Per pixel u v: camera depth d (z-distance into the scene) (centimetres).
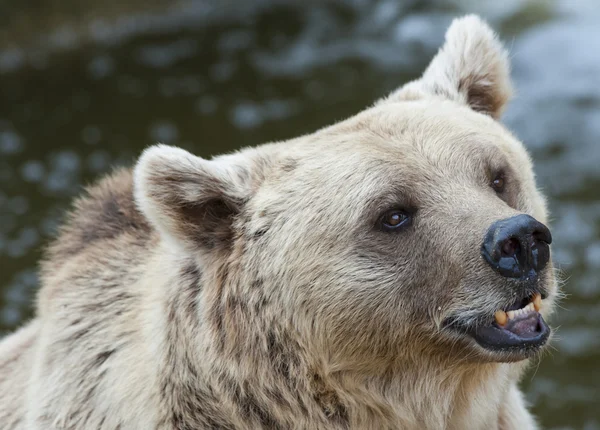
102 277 963
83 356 930
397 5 3216
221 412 893
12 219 2194
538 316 846
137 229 996
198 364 893
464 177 879
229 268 902
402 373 901
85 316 948
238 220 912
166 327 901
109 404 902
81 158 2453
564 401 1623
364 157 883
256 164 936
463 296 847
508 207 857
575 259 1912
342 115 2575
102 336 930
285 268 880
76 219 1040
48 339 959
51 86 2869
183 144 2486
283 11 3272
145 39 3127
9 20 3039
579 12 2978
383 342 884
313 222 880
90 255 991
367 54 2931
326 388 895
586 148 2288
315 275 876
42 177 2369
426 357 894
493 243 816
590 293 1833
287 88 2767
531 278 826
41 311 1016
